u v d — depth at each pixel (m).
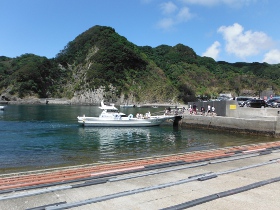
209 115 35.59
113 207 6.70
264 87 160.62
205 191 7.73
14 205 7.08
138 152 20.73
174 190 7.86
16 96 144.50
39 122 44.28
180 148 22.44
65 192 8.03
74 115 61.47
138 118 38.38
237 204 6.64
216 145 23.73
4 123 42.72
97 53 160.75
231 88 164.00
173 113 42.59
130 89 148.25
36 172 12.15
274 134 26.45
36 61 170.50
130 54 160.38
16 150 21.66
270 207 6.45
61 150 21.72
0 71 169.88
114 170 10.52
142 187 8.34
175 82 162.88
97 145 24.17
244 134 29.34
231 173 9.72
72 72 167.88
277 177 8.84
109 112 39.16
